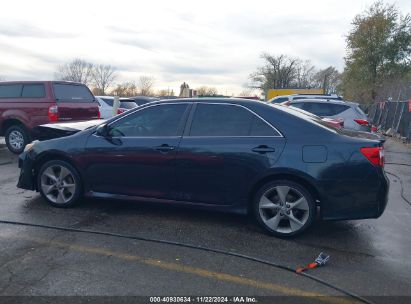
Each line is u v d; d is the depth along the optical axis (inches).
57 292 127.3
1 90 406.0
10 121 408.8
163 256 156.7
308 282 138.8
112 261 150.9
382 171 175.0
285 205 179.6
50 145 215.8
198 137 191.3
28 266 144.9
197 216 207.5
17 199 232.5
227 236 180.5
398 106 795.4
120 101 598.2
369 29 1309.1
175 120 198.5
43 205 221.0
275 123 183.8
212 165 186.7
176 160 192.2
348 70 1405.0
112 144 204.7
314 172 173.3
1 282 132.9
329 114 469.1
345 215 174.9
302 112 202.1
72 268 144.3
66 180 216.1
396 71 1309.1
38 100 389.4
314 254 163.0
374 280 141.6
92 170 209.2
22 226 186.4
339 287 135.6
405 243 179.6
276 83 2908.5
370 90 1368.1
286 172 176.7
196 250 163.5
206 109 195.3
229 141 185.6
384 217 219.1
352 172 171.8
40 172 218.7
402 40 1293.1
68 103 401.7
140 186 202.7
